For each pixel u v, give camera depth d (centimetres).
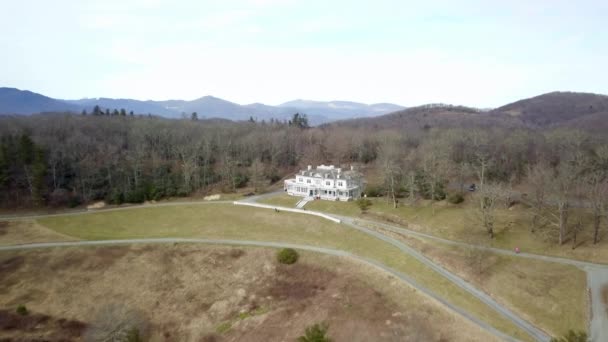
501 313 6353
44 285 8188
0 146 12656
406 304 6706
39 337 7025
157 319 7444
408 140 19375
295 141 19888
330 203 12262
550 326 5947
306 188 13288
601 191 8056
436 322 6156
